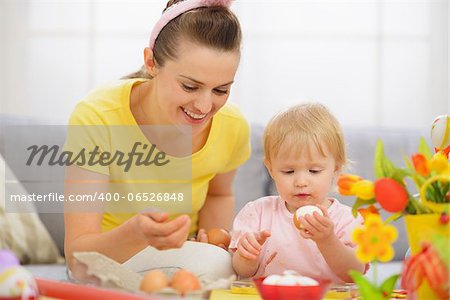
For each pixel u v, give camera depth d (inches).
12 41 168.6
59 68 169.0
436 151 68.1
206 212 98.8
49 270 96.3
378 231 52.5
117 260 70.7
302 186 78.5
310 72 168.6
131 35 169.2
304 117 80.7
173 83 77.0
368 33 169.6
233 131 91.7
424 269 49.3
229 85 78.2
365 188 53.6
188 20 76.5
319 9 169.2
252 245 73.9
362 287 53.1
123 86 85.7
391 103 170.4
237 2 168.6
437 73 171.5
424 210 54.1
